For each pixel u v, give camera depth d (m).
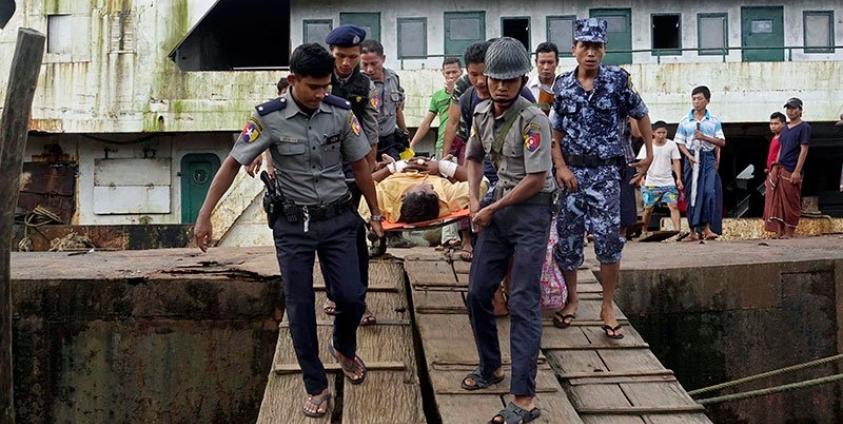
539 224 4.41
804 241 9.47
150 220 18.05
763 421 7.07
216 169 17.95
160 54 17.03
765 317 7.05
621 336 5.64
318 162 4.37
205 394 6.61
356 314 4.54
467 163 4.87
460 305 6.03
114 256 8.20
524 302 4.36
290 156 4.32
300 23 17.48
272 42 23.20
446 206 6.00
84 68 17.12
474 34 17.45
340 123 4.39
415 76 16.84
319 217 4.38
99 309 6.60
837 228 15.07
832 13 17.38
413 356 5.27
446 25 17.42
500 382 4.82
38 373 6.61
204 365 6.61
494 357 4.73
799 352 7.09
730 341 6.99
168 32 17.02
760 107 16.67
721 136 10.40
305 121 4.31
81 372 6.61
